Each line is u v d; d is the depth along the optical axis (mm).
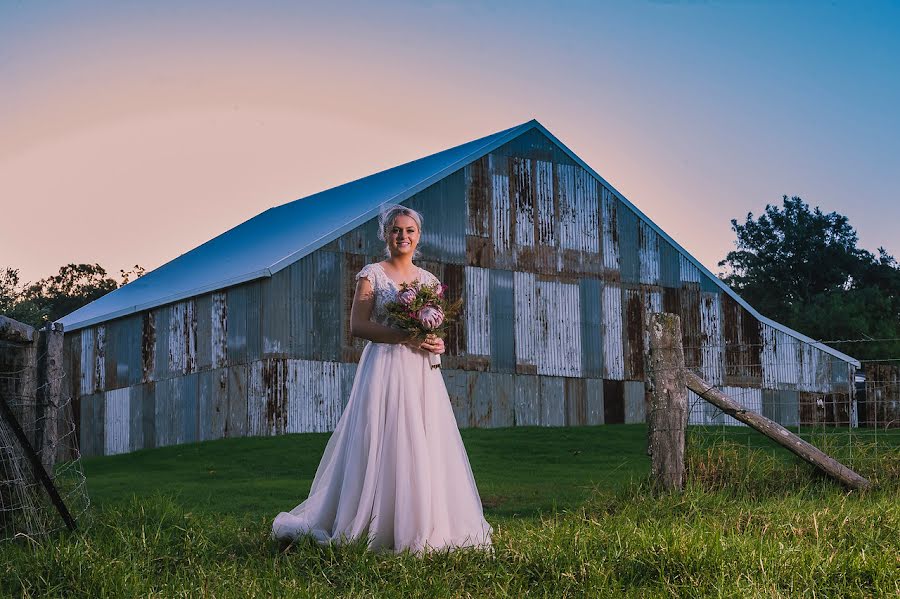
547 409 26672
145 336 26766
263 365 22766
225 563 5898
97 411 28375
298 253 23031
